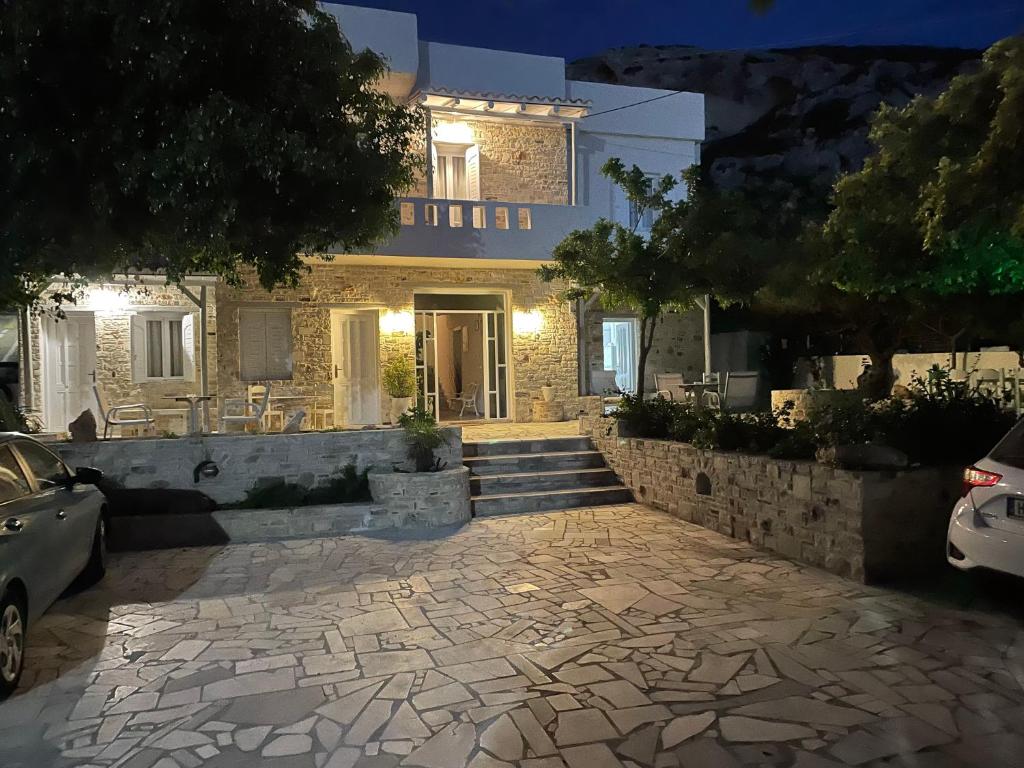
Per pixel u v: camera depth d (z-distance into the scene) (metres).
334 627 5.93
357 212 7.78
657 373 19.12
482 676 4.90
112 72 6.27
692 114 18.75
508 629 5.78
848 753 3.83
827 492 7.18
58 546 5.84
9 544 4.84
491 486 10.88
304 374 14.96
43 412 13.25
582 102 16.14
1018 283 8.62
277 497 9.81
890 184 9.02
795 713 4.28
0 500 5.17
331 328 15.16
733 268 10.74
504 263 15.46
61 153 6.21
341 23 14.83
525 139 16.64
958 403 7.60
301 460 10.23
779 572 7.19
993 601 6.17
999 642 5.30
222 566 7.93
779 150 38.78
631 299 10.83
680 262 10.72
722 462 8.90
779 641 5.39
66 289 13.18
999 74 7.66
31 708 4.57
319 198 7.48
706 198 10.56
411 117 8.34
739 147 39.09
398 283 15.58
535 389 16.64
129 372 13.76
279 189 7.12
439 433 10.65
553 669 4.99
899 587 6.60
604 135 17.92
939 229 6.95
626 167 18.20
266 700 4.62
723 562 7.60
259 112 6.52
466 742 4.04
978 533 5.56
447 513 9.66
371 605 6.48
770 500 8.04
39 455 6.46
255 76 6.93
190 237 6.50
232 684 4.87
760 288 11.42
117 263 7.62
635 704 4.44
